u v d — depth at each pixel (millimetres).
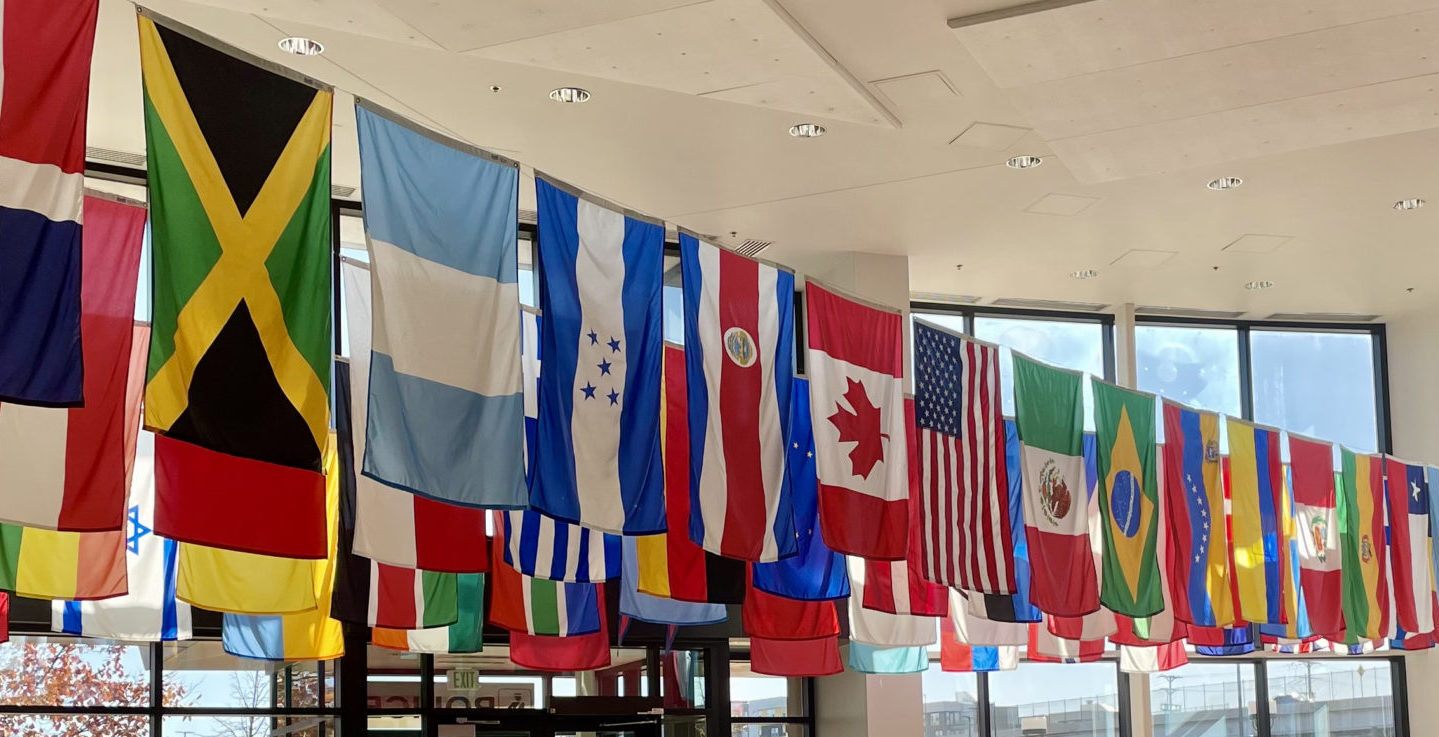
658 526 8312
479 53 9523
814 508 10953
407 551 8852
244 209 6008
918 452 11258
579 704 13641
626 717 13875
